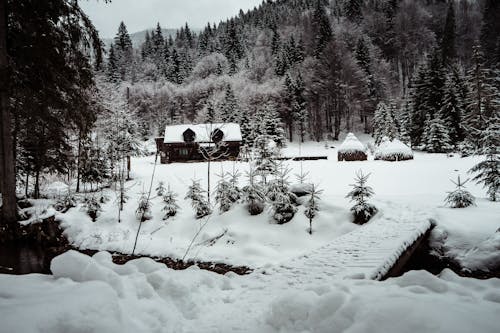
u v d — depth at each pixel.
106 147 21.39
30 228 11.66
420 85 43.00
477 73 32.72
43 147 14.51
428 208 12.26
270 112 47.81
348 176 21.09
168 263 9.90
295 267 6.27
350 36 83.06
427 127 37.97
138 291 3.69
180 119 71.12
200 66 87.94
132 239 12.34
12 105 11.99
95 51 12.34
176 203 16.17
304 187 13.30
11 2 10.68
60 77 11.93
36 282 3.30
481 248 8.27
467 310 2.49
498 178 12.45
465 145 27.92
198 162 33.81
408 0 102.31
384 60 81.62
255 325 3.33
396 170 22.05
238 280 5.62
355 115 65.56
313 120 63.44
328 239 10.78
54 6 11.07
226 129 40.44
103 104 21.34
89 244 11.91
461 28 89.25
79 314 2.43
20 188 18.95
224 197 13.52
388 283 3.62
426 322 2.21
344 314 2.65
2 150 11.08
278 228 11.55
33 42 10.91
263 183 13.85
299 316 2.96
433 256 9.55
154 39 114.94
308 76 66.12
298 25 94.38
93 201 15.63
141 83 82.44
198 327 3.42
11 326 2.13
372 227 10.02
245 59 85.69
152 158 44.03
